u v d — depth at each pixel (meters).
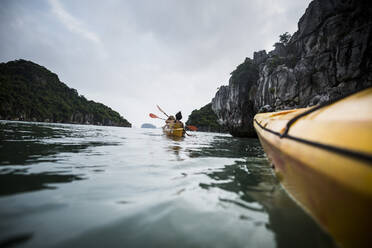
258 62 28.12
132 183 1.83
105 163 2.70
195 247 0.89
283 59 20.06
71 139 6.22
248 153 5.11
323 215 1.04
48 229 0.96
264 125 3.02
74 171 2.16
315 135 1.13
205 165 2.99
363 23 14.37
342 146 0.85
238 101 23.56
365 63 13.35
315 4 17.94
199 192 1.69
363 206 0.69
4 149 3.37
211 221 1.16
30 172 2.02
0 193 1.40
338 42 14.77
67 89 126.25
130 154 3.67
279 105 17.59
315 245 0.94
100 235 0.94
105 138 7.62
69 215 1.12
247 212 1.30
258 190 1.80
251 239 0.98
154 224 1.08
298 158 1.21
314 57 16.73
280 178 2.00
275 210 1.34
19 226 0.96
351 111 1.02
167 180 2.01
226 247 0.91
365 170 0.69
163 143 6.50
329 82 15.07
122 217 1.14
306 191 1.22
